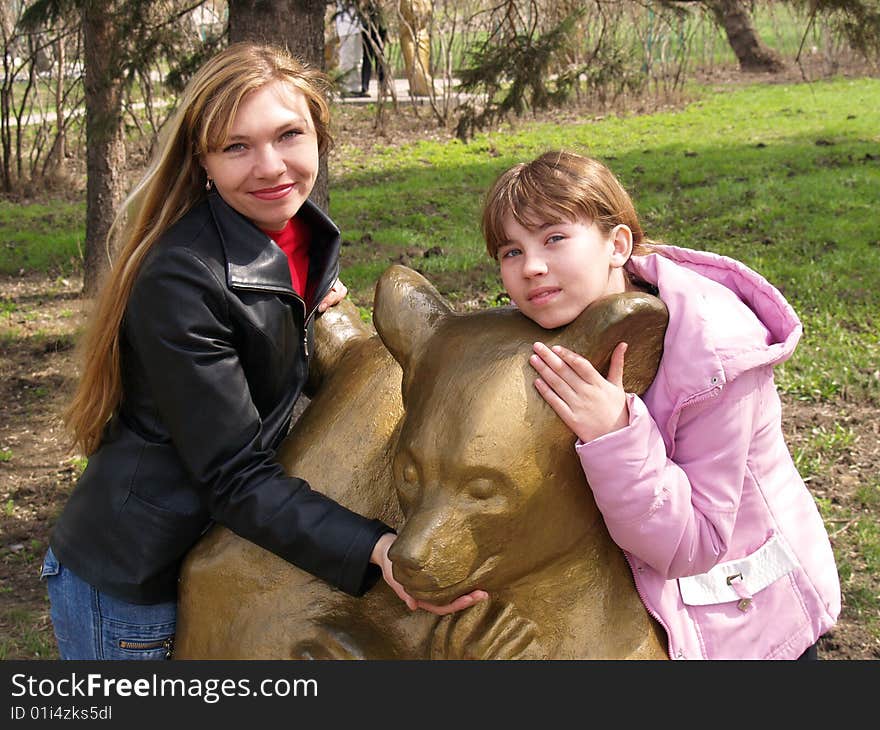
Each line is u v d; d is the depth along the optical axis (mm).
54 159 12734
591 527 1815
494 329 1765
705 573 1966
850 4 4988
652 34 16812
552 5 6797
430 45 15055
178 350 1870
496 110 6832
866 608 3906
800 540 2021
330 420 2043
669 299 1826
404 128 14930
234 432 1898
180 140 2014
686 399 1780
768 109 15633
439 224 9719
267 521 1857
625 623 1847
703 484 1832
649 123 14945
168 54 6531
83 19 7043
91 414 2059
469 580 1692
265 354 1984
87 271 7582
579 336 1706
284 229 2164
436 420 1687
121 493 2029
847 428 5375
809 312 6828
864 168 10945
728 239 8523
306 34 4629
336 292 2373
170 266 1883
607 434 1673
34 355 7031
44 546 4699
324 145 2197
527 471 1663
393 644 1886
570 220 1721
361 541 1819
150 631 2104
